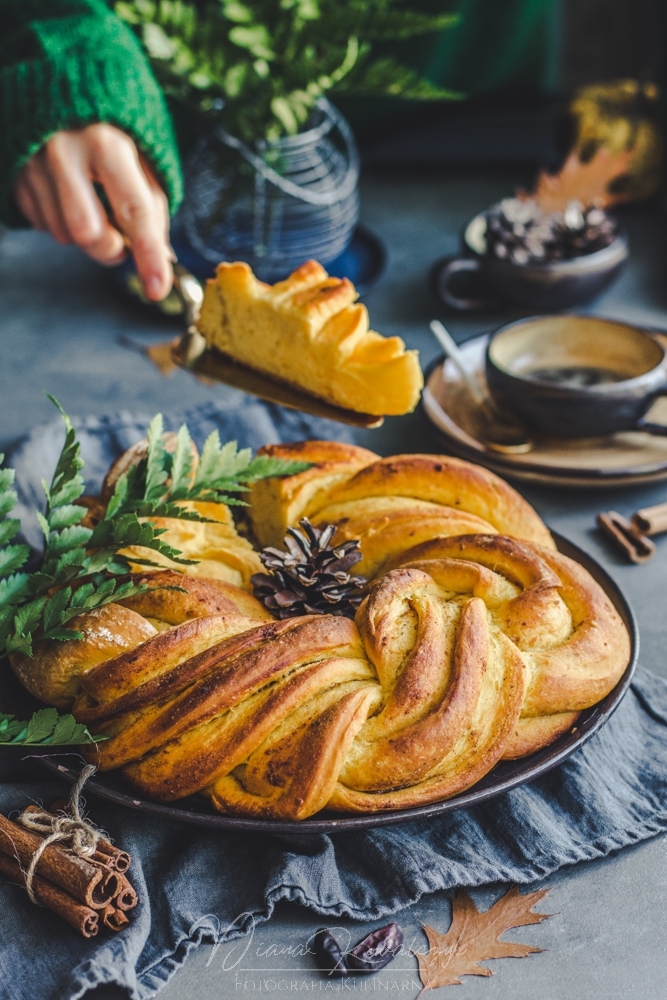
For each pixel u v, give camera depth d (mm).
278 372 1128
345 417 1107
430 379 1285
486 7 1732
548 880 955
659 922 936
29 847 935
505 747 949
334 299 1106
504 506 1065
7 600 978
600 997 907
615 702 978
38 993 900
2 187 1215
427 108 1801
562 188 1521
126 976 898
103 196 1289
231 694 943
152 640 967
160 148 1224
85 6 1218
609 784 991
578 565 1024
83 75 1180
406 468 1073
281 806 928
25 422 1301
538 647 982
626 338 1254
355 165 1500
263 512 1100
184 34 1369
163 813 932
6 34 1228
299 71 1376
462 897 945
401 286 1492
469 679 950
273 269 1453
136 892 936
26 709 999
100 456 1225
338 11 1362
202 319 1148
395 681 956
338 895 941
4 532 988
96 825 968
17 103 1177
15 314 1456
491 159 1730
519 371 1261
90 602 967
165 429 1239
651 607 1112
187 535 1048
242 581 1054
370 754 937
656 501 1210
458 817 978
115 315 1454
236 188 1432
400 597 985
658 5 1648
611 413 1201
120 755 950
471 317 1439
